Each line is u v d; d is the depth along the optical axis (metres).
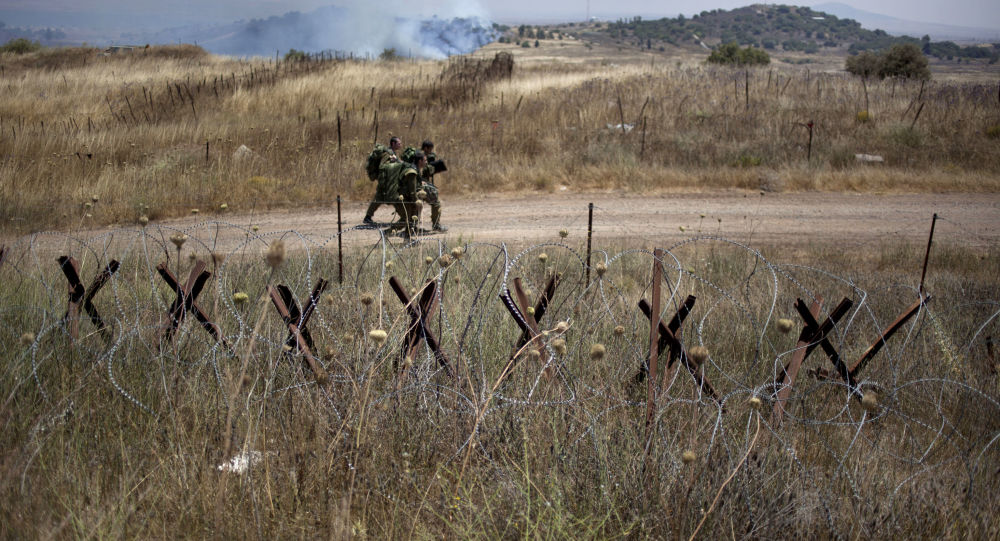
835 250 9.30
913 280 7.31
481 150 14.85
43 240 8.79
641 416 3.50
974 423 3.95
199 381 3.84
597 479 3.10
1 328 4.20
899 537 2.89
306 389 3.63
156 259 6.87
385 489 3.07
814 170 13.98
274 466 3.18
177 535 2.73
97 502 2.81
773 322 5.36
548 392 3.51
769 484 3.11
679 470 3.07
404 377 3.57
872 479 3.25
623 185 13.65
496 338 4.38
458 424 3.45
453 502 2.93
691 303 3.61
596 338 4.29
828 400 4.09
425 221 11.05
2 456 3.07
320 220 10.91
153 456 3.23
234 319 4.56
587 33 196.50
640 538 2.80
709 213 11.75
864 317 5.71
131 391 3.74
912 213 11.76
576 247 8.79
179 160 13.05
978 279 7.78
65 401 3.55
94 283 4.16
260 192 12.11
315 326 4.51
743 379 4.27
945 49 135.25
